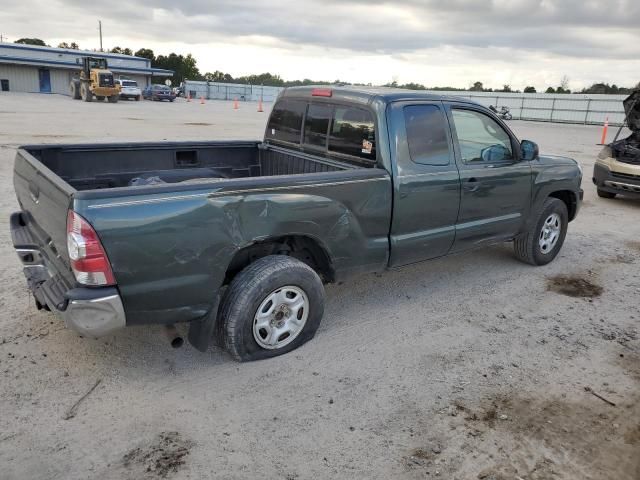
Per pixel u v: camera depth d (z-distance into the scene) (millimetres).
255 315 3559
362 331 4262
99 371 3520
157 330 4078
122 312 3016
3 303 4383
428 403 3332
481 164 4801
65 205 2891
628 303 5055
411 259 4496
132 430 2975
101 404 3186
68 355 3678
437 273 5652
